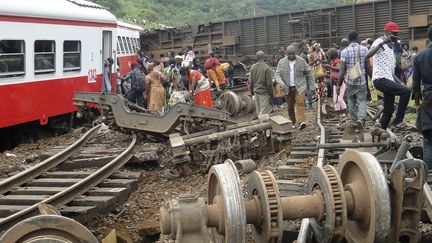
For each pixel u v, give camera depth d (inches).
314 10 1010.7
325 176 182.9
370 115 552.7
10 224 251.6
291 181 312.2
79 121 698.8
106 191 313.3
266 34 1081.4
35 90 557.6
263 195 178.5
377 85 374.9
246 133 417.4
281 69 515.8
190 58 858.8
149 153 410.6
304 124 511.2
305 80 519.2
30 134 603.5
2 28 505.7
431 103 274.8
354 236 190.9
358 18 964.6
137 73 665.6
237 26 1130.0
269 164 391.5
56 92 594.9
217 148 400.8
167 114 474.3
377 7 940.0
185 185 370.3
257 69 528.4
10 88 519.8
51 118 629.9
